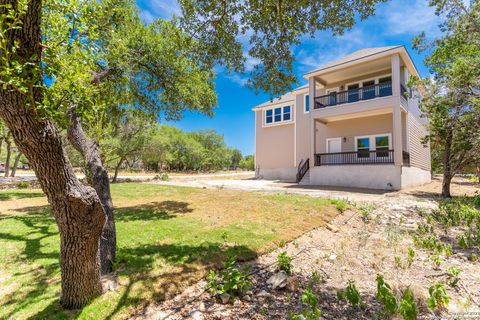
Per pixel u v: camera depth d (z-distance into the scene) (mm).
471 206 8023
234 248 4391
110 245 3615
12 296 2889
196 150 46969
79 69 2240
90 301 2746
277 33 5117
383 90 14727
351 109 14148
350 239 5512
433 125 10789
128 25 6738
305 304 2930
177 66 7434
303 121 19594
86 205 2486
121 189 12094
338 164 14695
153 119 8750
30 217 6875
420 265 4184
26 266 3705
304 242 5137
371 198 9844
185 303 2877
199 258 3930
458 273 3494
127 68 6289
